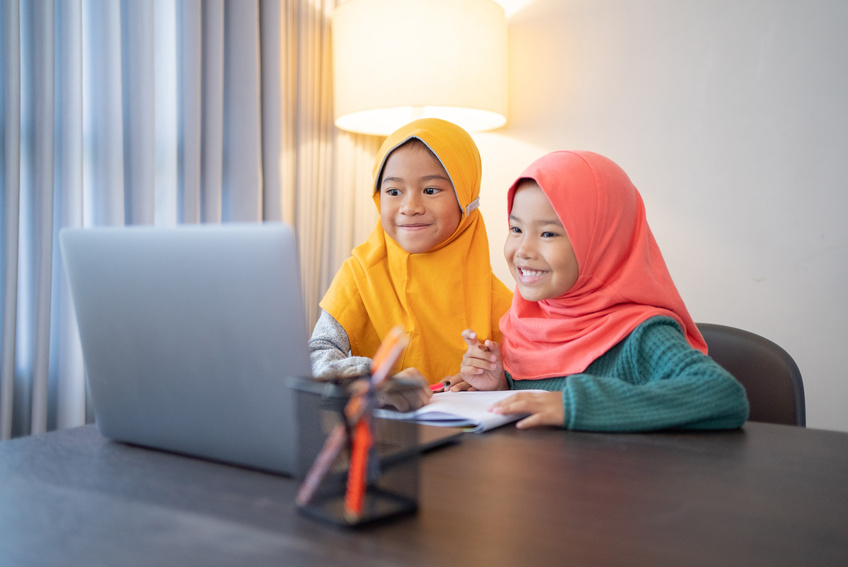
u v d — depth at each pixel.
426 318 1.50
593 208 1.11
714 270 2.06
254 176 1.99
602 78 2.21
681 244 2.11
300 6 2.19
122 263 0.67
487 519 0.53
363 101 2.02
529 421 0.85
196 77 1.84
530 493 0.60
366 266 1.52
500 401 0.88
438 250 1.52
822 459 0.72
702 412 0.84
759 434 0.84
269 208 2.07
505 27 2.14
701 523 0.53
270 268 0.56
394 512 0.53
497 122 2.20
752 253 2.01
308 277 2.28
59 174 1.59
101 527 0.51
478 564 0.45
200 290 0.61
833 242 1.90
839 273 1.89
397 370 1.50
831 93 1.89
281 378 0.59
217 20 1.90
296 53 2.20
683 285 2.11
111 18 1.66
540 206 1.12
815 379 1.93
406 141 1.46
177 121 1.87
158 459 0.69
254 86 1.98
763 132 1.98
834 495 0.60
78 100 1.59
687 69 2.08
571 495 0.59
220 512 0.54
